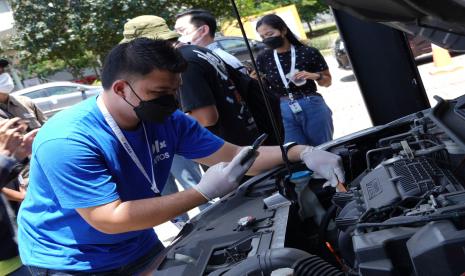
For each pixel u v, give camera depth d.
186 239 2.03
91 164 1.79
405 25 1.86
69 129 1.80
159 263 1.90
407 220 1.45
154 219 1.81
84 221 1.93
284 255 1.61
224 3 13.19
